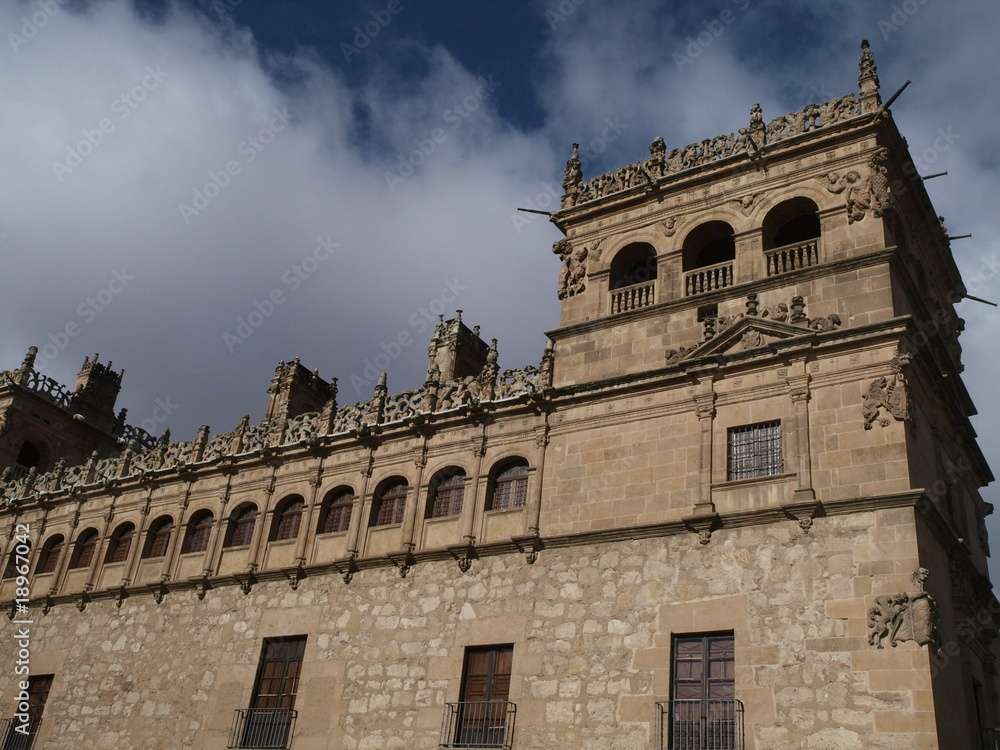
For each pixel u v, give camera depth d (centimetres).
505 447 3158
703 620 2491
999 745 2625
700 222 3123
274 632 3309
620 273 3338
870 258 2695
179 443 4094
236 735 3161
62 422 5247
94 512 4219
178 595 3672
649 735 2428
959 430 3047
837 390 2567
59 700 3731
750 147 3062
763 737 2273
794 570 2417
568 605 2742
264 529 3581
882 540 2334
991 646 2908
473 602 2934
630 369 3009
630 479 2823
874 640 2238
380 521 3359
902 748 2106
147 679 3531
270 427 3838
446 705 2797
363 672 3031
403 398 3519
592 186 3453
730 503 2595
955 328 3625
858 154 2892
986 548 3231
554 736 2573
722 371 2780
